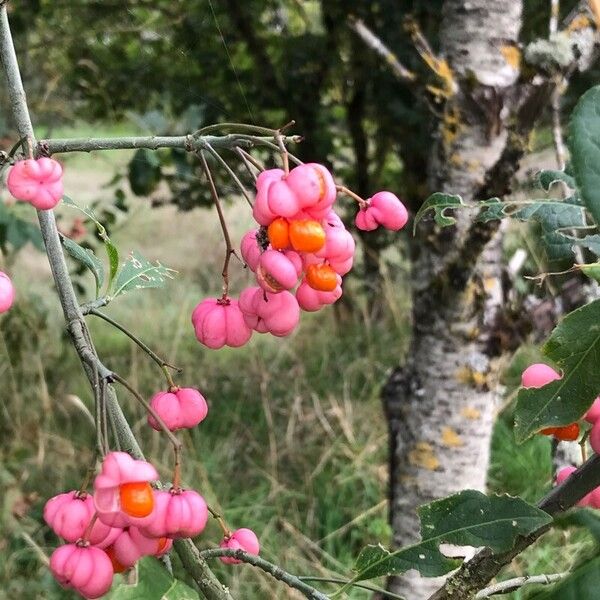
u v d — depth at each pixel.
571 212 1.17
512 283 2.23
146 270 1.21
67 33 3.73
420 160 3.60
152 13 3.81
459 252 2.11
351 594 2.86
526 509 0.85
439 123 2.08
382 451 3.67
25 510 3.08
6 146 3.29
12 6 3.56
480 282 2.15
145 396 4.09
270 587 2.90
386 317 4.79
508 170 2.06
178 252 6.18
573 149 0.63
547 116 3.36
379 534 3.19
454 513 0.89
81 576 0.85
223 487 3.46
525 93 1.99
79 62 3.64
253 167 1.04
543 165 3.64
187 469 3.50
